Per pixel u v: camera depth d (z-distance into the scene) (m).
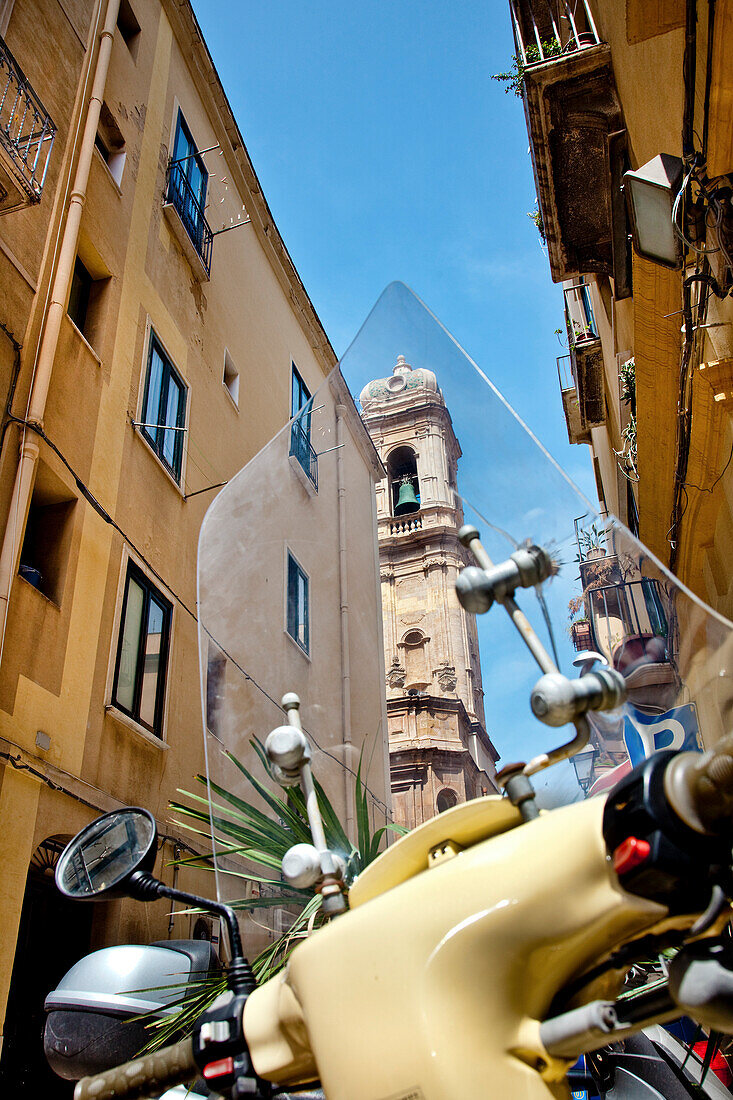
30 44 9.42
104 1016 4.34
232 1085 1.41
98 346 10.05
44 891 7.77
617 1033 1.10
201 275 13.45
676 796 1.04
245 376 14.90
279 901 1.72
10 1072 6.77
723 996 1.02
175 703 10.28
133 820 1.70
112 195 11.01
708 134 6.36
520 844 1.19
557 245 10.69
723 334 7.21
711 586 8.53
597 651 1.43
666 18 7.22
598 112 9.22
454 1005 1.11
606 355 13.98
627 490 13.50
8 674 7.36
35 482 8.64
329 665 1.96
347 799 1.77
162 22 13.81
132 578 9.88
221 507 1.98
